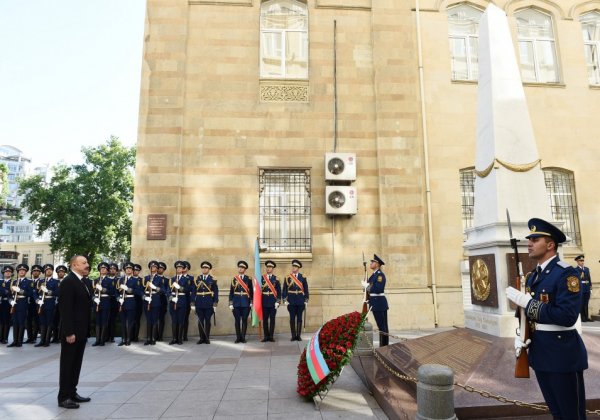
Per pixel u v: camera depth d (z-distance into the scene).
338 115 12.51
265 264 11.55
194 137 12.09
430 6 13.28
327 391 5.74
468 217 12.62
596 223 12.77
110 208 27.52
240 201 11.92
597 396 4.45
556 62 13.69
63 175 28.11
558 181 13.05
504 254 6.20
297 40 13.06
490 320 6.13
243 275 10.77
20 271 11.12
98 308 10.42
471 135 12.74
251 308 11.23
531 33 13.81
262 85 12.54
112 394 6.03
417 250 11.95
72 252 27.62
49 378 7.12
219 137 12.13
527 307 3.50
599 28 14.17
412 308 11.59
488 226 6.53
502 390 4.60
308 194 12.22
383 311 8.98
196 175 11.93
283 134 12.30
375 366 6.75
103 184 27.84
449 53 13.13
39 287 11.05
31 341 11.34
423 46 13.08
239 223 11.82
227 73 12.45
